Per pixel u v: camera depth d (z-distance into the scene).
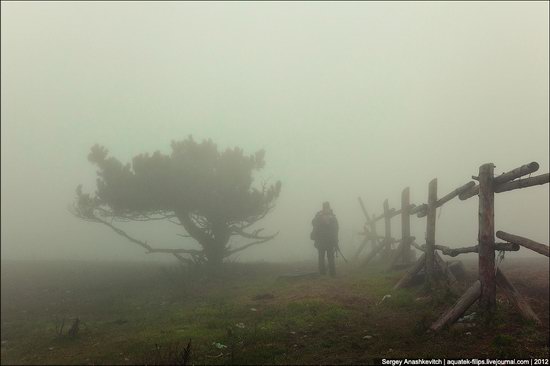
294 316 6.62
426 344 4.59
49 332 7.40
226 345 5.27
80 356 5.55
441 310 6.03
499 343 4.28
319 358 4.43
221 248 14.21
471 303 5.26
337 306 7.04
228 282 11.69
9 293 12.29
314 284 9.95
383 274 10.70
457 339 4.64
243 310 7.55
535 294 6.87
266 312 7.15
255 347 5.03
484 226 5.43
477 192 5.83
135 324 7.33
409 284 8.31
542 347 4.06
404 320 5.86
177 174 12.92
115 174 13.12
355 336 5.22
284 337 5.43
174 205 13.31
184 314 7.58
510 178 5.08
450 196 6.96
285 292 9.25
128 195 12.81
